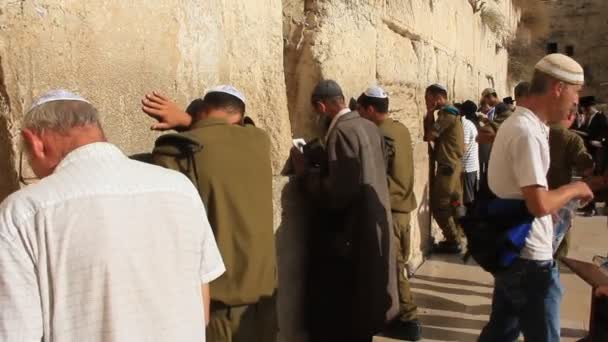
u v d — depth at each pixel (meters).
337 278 3.55
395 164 4.19
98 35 2.24
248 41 3.27
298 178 3.60
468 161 7.04
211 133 2.39
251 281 2.40
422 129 6.71
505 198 2.80
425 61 6.84
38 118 1.57
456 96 8.85
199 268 1.71
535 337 2.82
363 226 3.36
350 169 3.31
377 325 3.42
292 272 3.51
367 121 3.52
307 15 4.14
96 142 1.61
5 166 2.03
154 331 1.52
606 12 26.16
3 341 1.37
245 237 2.39
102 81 2.26
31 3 1.99
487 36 12.18
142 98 2.48
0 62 1.94
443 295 5.40
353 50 4.52
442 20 7.79
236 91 2.56
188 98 2.77
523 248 2.76
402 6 5.88
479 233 2.87
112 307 1.46
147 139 2.53
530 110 2.77
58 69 2.08
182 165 2.32
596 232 8.02
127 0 2.38
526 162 2.64
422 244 6.59
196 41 2.82
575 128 11.64
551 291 2.79
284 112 3.59
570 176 4.11
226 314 2.43
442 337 4.48
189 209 1.68
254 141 2.49
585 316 4.91
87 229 1.47
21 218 1.43
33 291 1.41
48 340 1.42
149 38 2.50
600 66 26.33
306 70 4.11
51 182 1.51
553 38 27.03
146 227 1.56
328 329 3.60
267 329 2.54
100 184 1.53
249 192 2.42
